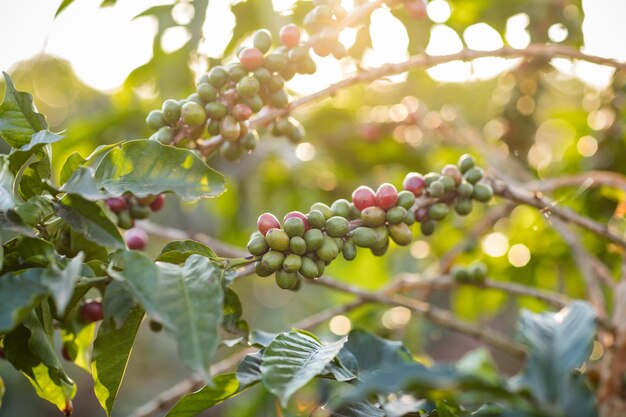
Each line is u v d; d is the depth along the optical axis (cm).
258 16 113
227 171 158
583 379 84
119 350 82
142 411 107
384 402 86
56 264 75
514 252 147
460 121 143
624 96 132
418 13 96
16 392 272
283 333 82
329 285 112
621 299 109
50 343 82
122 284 77
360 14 94
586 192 130
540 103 142
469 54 97
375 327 141
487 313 154
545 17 118
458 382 75
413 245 160
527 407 78
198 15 114
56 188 79
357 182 165
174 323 73
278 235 81
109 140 146
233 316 86
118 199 92
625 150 134
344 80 97
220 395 85
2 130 84
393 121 149
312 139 160
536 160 157
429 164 159
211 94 90
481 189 92
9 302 74
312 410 93
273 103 94
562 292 179
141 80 128
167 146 82
